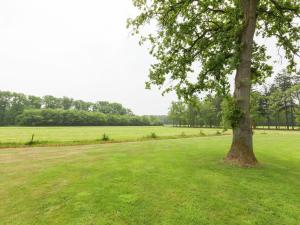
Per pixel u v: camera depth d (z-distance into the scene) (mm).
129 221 4586
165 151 15711
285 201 5840
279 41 12930
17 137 36188
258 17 13031
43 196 6051
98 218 4707
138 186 6949
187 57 12336
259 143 23359
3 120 119625
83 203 5531
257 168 9711
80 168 9641
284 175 8539
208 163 10758
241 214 5020
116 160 11734
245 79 10641
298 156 13758
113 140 26594
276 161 11781
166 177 8047
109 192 6363
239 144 10625
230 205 5516
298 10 11516
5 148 18375
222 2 12195
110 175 8336
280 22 12195
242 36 10914
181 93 13008
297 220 4770
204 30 12406
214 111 92938
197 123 113000
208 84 12914
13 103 123562
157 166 10039
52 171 9055
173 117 127062
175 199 5852
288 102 74375
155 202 5625
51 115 121625
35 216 4824
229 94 12180
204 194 6277
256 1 10750
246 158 10305
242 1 11148
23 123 114938
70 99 165000
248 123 10594
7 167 9938
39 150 16875
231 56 11070
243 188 6859
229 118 10516
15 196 6078
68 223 4484
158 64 12898
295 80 77750
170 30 11820
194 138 33031
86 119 134250
